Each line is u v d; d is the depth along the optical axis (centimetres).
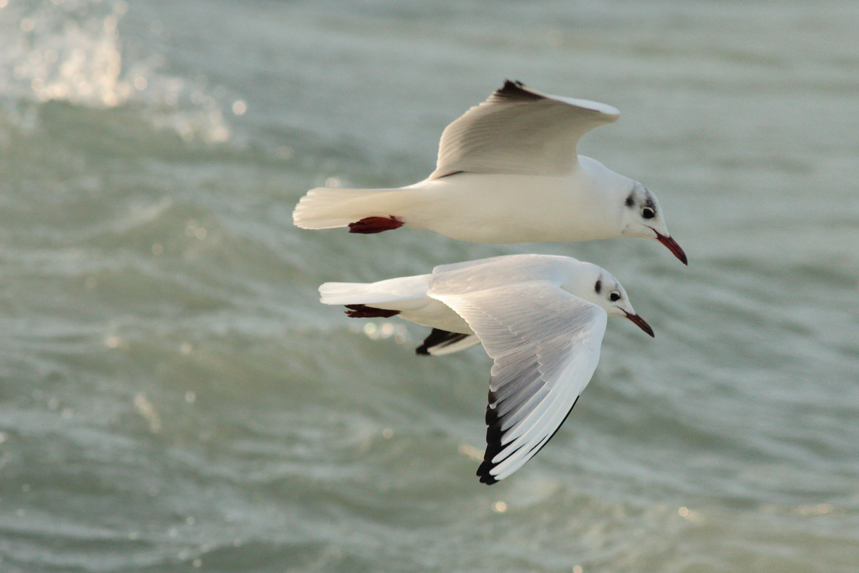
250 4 3672
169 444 1263
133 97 2328
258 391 1388
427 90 2864
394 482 1252
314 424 1345
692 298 1802
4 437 1211
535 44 3497
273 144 2206
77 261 1642
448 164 796
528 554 1156
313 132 2328
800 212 2205
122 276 1606
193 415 1324
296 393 1396
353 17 3688
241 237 1744
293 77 2791
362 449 1303
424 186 786
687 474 1324
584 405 1460
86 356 1395
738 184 2353
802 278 1897
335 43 3288
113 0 3061
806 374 1592
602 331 610
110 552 1080
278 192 1969
